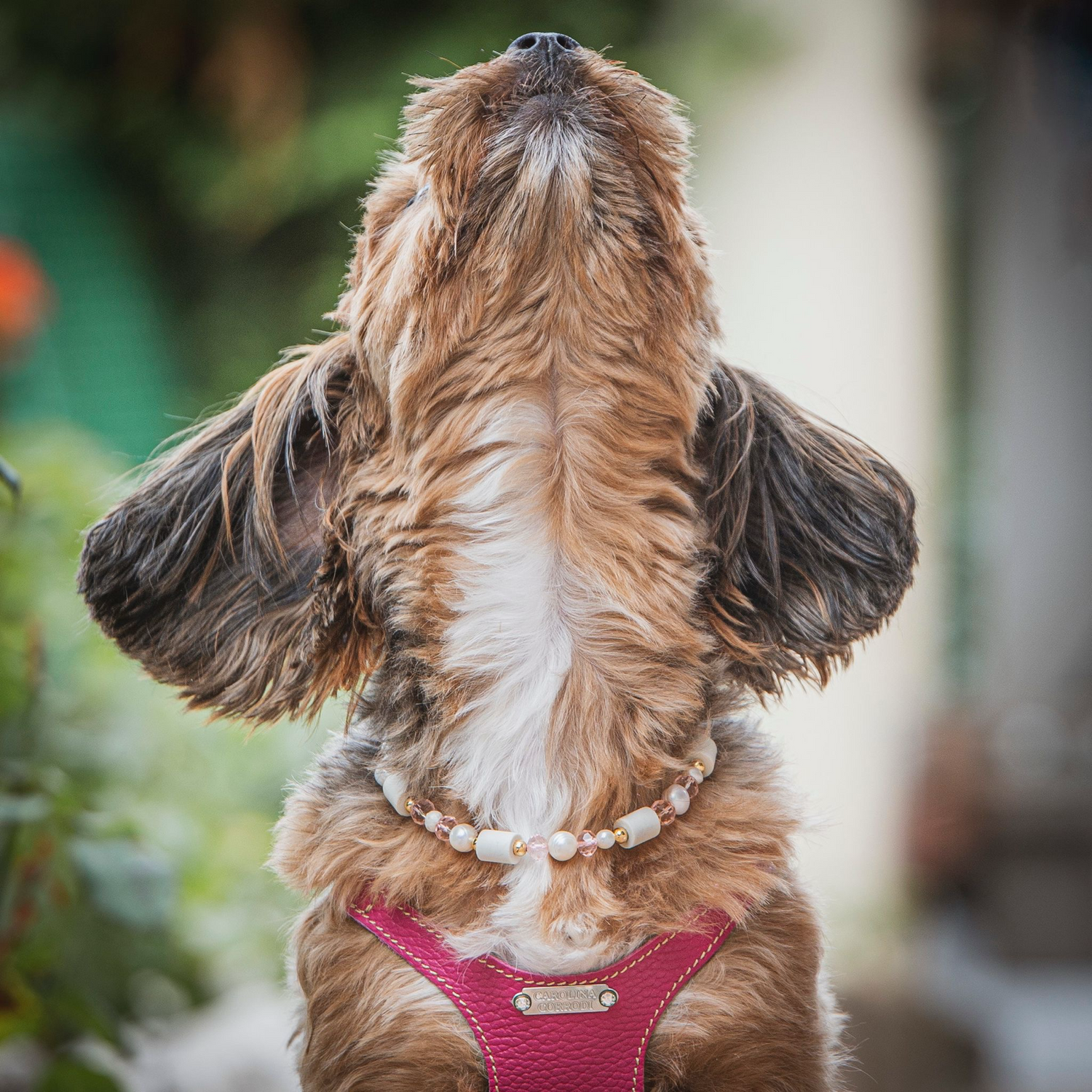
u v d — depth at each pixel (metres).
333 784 3.23
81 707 5.19
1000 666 10.36
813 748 8.48
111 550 3.17
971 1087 6.64
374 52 9.66
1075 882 8.27
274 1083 4.67
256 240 10.10
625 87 2.88
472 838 2.94
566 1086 2.76
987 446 10.43
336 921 2.96
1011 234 10.35
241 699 3.20
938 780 8.55
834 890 8.17
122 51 9.79
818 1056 2.90
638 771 3.01
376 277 3.11
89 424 9.58
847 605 3.22
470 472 3.02
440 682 3.06
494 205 2.81
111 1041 3.86
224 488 3.13
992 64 9.88
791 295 8.70
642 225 2.87
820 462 3.29
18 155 9.68
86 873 3.68
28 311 7.50
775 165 8.80
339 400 3.30
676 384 2.98
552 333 2.89
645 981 2.79
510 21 9.36
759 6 8.88
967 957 8.34
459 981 2.80
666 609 3.06
